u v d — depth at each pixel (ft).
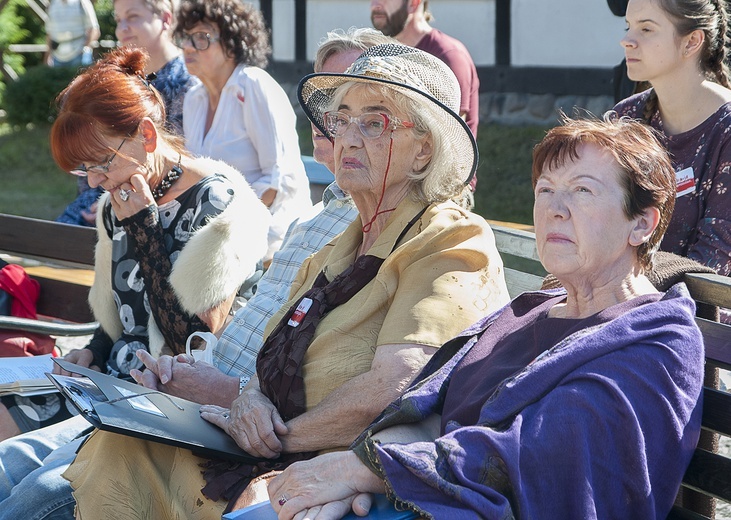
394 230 12.93
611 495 9.39
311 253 16.10
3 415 16.48
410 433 11.05
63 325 18.33
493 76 68.13
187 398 14.02
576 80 65.05
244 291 17.74
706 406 10.61
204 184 16.43
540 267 24.80
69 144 15.66
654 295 10.20
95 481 12.39
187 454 12.65
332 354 12.53
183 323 15.88
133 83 16.02
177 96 27.45
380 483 10.20
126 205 16.02
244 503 11.78
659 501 9.69
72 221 28.50
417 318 11.91
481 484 9.38
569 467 9.34
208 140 25.55
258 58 25.70
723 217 15.61
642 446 9.33
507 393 9.86
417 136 12.82
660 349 9.63
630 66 16.63
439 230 12.44
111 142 15.67
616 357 9.59
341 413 11.97
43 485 13.43
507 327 11.37
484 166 54.70
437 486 9.37
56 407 16.93
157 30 27.73
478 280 12.24
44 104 75.25
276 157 24.80
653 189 10.18
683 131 16.43
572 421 9.36
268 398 12.96
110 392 12.40
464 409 10.69
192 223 16.22
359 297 12.80
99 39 89.71
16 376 16.57
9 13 89.45
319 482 10.32
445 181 12.98
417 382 11.50
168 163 16.53
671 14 15.94
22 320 17.92
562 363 9.69
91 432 14.16
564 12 64.90
